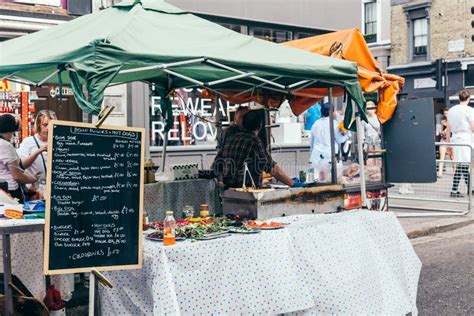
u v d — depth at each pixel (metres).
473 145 11.54
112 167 3.92
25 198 6.30
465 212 10.55
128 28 4.77
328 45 6.70
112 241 3.89
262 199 5.13
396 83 6.64
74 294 6.07
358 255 4.89
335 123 7.71
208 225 4.65
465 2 23.58
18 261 5.41
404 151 7.65
